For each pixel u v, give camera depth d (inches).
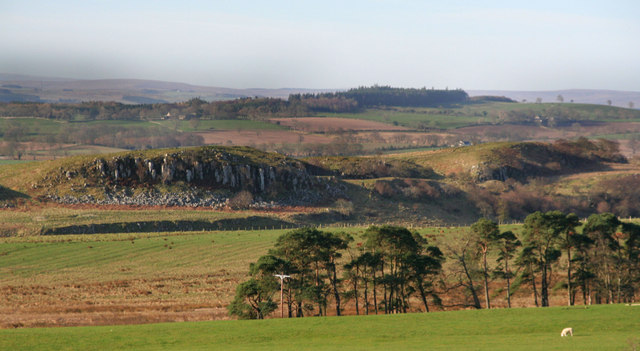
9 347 2118.6
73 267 4411.9
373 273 3339.1
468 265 3430.1
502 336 2181.3
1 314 3125.0
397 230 3297.2
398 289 3294.8
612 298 3440.0
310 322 2488.9
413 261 3174.2
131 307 3292.3
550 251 3366.1
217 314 3142.2
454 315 2564.0
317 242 3260.3
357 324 2434.8
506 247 3462.1
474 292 3353.8
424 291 3435.0
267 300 3053.6
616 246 3531.0
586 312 2511.1
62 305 3329.2
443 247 3794.3
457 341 2113.7
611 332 2199.8
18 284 3873.0
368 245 3344.0
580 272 3363.7
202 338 2242.9
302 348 2048.5
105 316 3078.2
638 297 3535.9
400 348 2007.9
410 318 2519.7
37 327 2696.9
